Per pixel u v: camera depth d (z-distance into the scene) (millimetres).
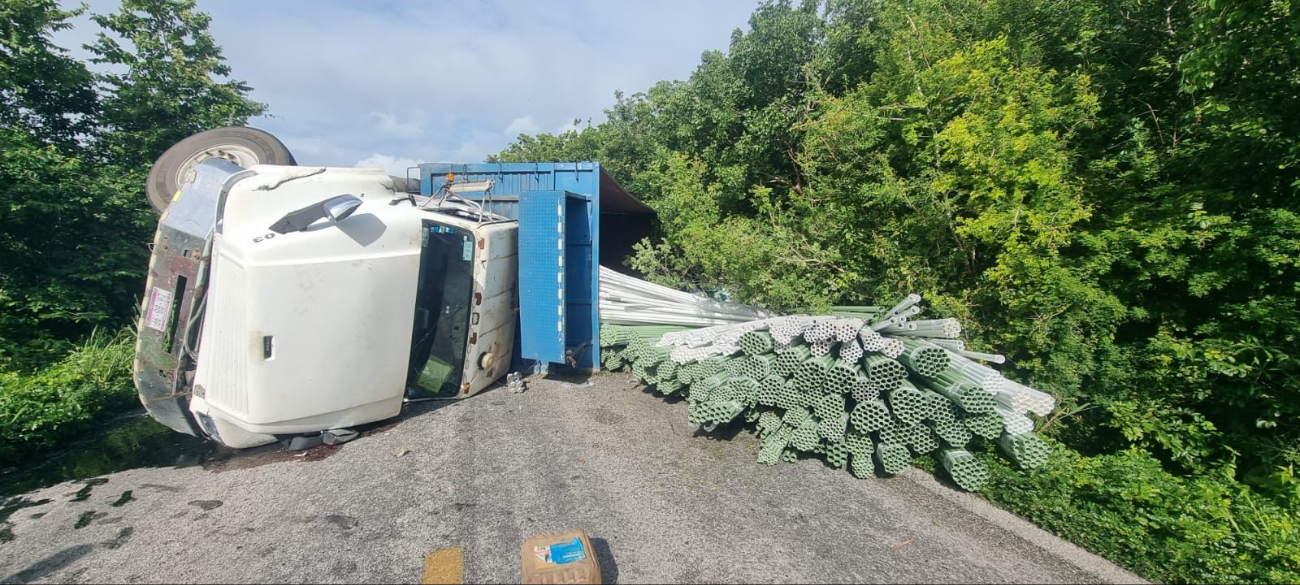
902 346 4039
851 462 4215
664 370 5578
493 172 7383
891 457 4031
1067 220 4770
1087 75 5492
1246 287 4715
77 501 3854
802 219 6984
